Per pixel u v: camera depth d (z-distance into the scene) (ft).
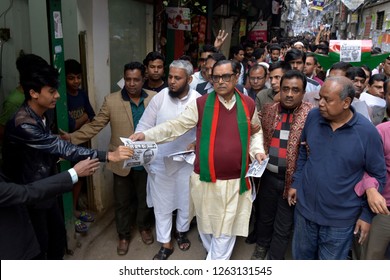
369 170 6.47
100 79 11.60
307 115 7.38
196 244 10.70
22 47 10.83
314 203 6.87
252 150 8.13
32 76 5.97
